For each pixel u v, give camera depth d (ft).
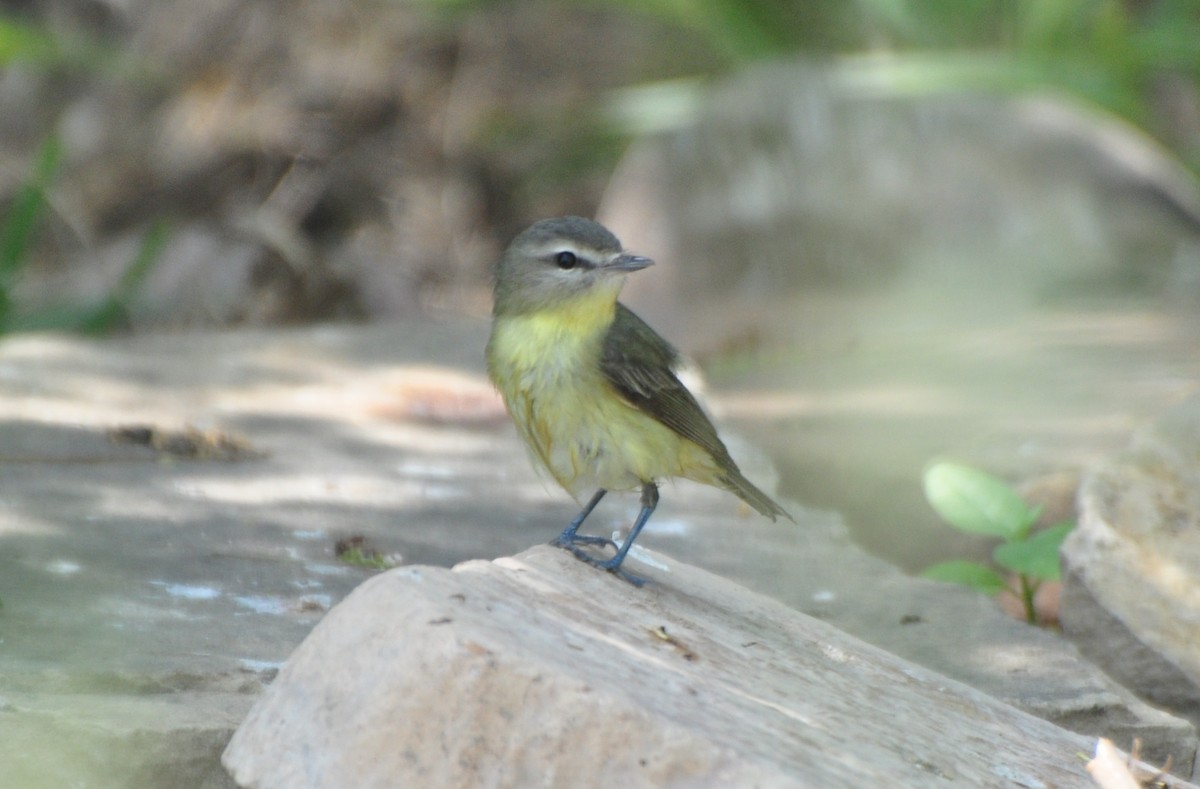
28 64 76.84
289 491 34.53
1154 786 20.86
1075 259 66.18
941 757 19.26
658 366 25.91
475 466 37.91
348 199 75.46
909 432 42.75
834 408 46.55
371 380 46.32
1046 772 20.03
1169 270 65.46
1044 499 35.94
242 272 65.82
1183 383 45.91
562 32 83.05
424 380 46.52
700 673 19.43
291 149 75.20
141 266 59.72
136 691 22.02
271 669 22.95
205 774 20.24
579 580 22.77
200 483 34.71
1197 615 27.45
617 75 82.64
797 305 65.26
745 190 69.26
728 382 51.65
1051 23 72.28
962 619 28.76
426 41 80.02
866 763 17.67
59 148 58.23
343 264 69.31
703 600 23.80
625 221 70.44
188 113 75.46
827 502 39.73
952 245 67.15
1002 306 63.00
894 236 67.77
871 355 54.44
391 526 32.35
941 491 31.65
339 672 17.08
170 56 77.25
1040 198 67.51
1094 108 72.43
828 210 68.49
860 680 21.77
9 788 19.60
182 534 30.63
